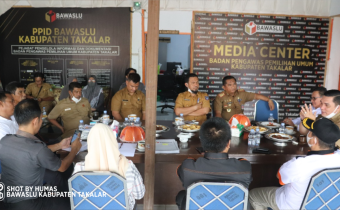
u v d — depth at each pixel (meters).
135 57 4.87
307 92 5.05
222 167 1.44
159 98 7.58
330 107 2.28
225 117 3.54
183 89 6.56
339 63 5.00
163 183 2.47
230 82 3.44
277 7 4.79
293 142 2.28
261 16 4.79
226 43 4.85
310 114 2.33
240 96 3.53
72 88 2.97
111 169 1.46
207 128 1.46
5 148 1.62
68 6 4.68
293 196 1.61
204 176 1.43
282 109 5.09
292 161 1.60
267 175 2.50
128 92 3.39
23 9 4.66
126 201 1.47
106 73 4.89
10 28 4.70
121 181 1.44
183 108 3.17
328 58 4.97
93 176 1.43
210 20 4.78
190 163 1.47
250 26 4.81
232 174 1.42
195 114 3.22
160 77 6.54
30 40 4.75
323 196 1.51
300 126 2.44
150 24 1.78
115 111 3.33
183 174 1.49
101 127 1.48
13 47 4.76
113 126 2.48
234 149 2.12
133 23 4.76
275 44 4.88
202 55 4.87
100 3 4.69
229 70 4.92
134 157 2.03
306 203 1.52
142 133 2.36
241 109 3.56
